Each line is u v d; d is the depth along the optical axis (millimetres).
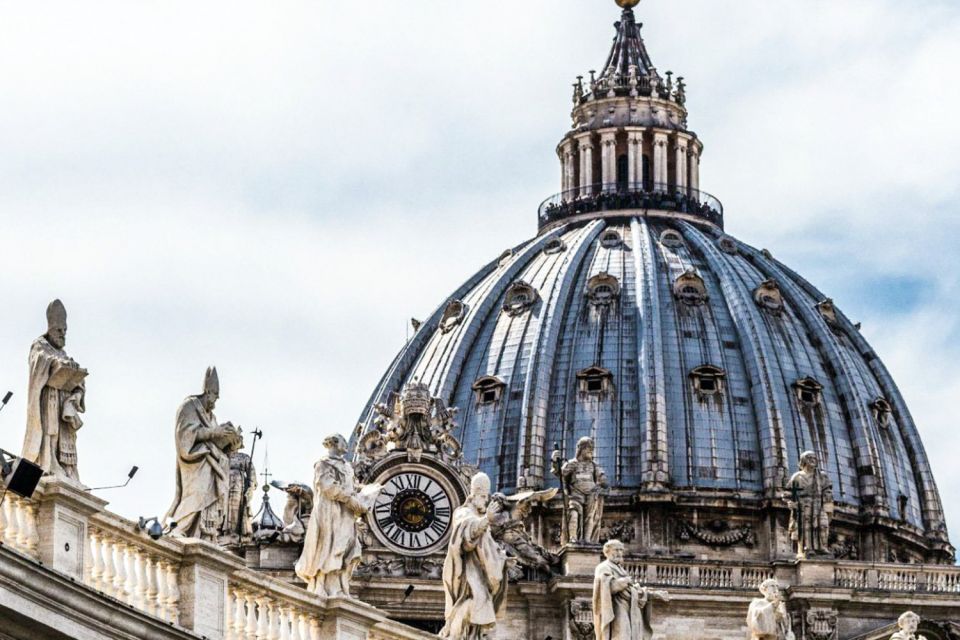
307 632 76500
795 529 179500
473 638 79500
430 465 175625
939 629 172750
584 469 174250
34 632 65375
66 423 69625
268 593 74875
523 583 169625
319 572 78250
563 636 168875
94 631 66938
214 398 75562
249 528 175125
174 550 71562
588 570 169625
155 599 70938
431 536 174750
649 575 175875
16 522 66938
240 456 175500
